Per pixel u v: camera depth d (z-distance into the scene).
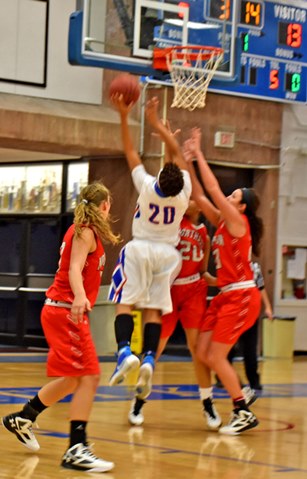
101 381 12.95
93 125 16.62
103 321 17.28
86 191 6.92
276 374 15.23
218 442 8.14
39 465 6.80
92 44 12.62
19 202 19.39
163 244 8.69
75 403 6.78
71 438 6.74
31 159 18.81
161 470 6.74
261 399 11.58
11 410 9.54
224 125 17.89
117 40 12.81
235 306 8.61
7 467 6.70
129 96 8.76
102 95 17.53
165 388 12.45
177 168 8.48
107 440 8.04
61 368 6.81
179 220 8.69
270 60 18.17
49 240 18.89
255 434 8.70
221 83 13.95
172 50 12.88
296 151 18.86
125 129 8.85
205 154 17.73
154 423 9.17
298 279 19.28
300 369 16.31
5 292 19.53
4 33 16.38
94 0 12.68
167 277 8.64
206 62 12.98
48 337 6.89
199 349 8.77
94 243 6.84
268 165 18.53
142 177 8.65
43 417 9.30
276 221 18.77
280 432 8.86
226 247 8.62
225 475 6.62
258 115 18.36
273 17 18.14
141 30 12.98
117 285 8.58
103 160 17.91
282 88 18.38
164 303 8.64
